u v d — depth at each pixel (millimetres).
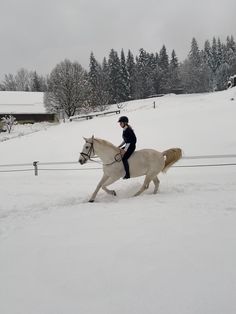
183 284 3670
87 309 3340
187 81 94562
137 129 21062
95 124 27875
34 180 13328
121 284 3795
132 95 89062
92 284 3852
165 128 20203
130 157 8828
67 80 50594
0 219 7672
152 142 17422
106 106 51250
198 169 12930
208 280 3713
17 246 5340
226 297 3344
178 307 3236
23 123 53750
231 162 13375
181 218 6184
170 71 97875
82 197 9617
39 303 3527
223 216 6180
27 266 4504
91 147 8875
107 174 8938
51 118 56125
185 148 15797
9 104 59125
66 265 4422
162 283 3732
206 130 18203
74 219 6723
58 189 11266
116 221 6305
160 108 33875
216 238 4969
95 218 6648
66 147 19641
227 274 3816
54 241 5410
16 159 18562
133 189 10023
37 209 8570
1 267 4555
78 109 51562
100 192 10156
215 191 8953
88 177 13273
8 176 15023
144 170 8977
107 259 4496
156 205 7422
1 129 44938
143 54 105938
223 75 99062
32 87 109750
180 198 8086
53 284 3932
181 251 4570
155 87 93000
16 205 9164
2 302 3607
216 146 15422
